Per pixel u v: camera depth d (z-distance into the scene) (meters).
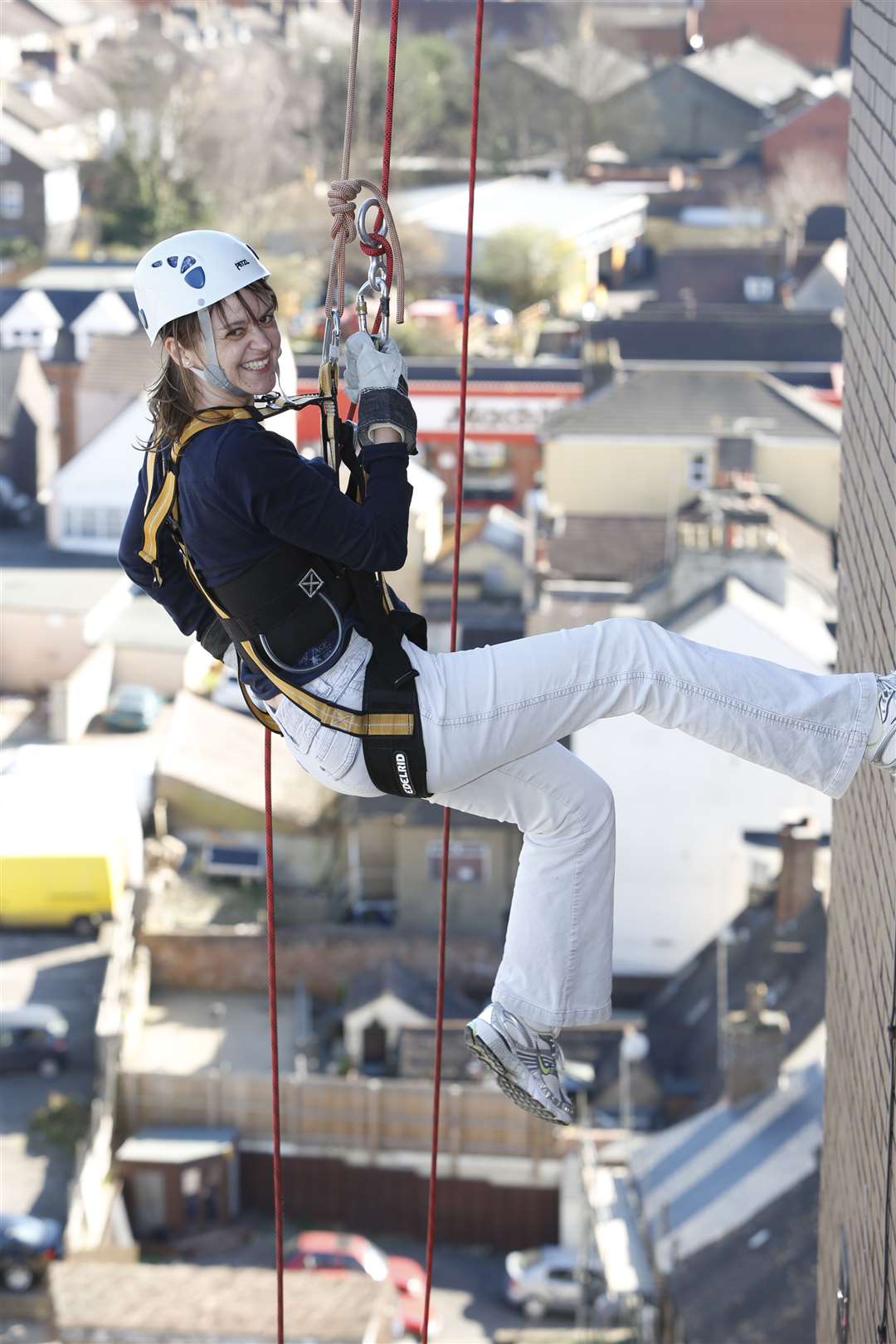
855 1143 7.23
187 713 41.78
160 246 4.09
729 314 65.56
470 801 4.64
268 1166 30.84
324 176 91.44
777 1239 21.56
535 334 71.38
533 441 55.41
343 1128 30.55
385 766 4.27
